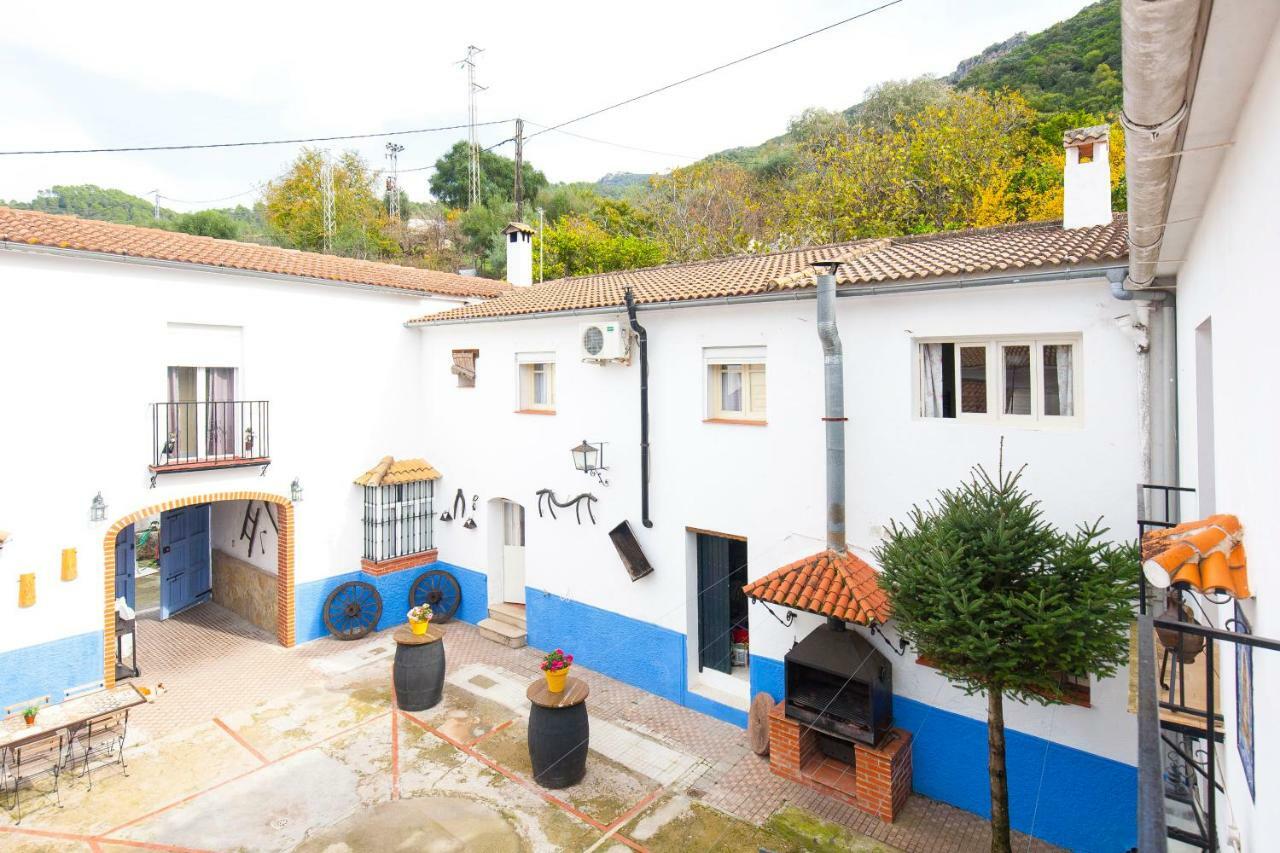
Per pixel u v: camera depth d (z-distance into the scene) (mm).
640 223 35688
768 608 9094
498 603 13352
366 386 13531
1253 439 3133
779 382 8906
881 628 8117
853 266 8891
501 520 13383
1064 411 7160
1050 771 7191
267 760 8875
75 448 9992
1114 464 6711
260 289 11984
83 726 8531
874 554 7598
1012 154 25250
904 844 7211
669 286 11086
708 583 10398
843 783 8055
